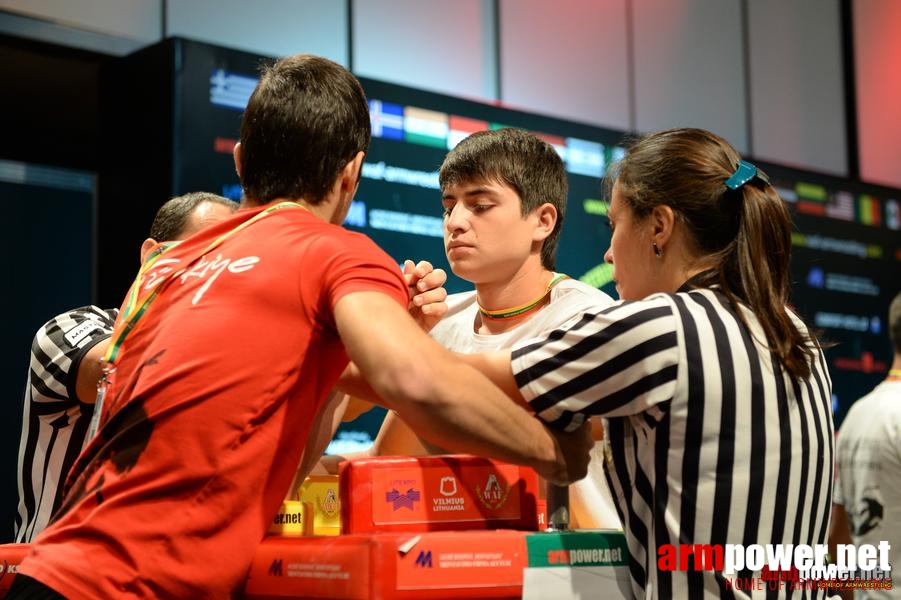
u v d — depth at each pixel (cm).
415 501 112
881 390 271
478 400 106
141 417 108
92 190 352
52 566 103
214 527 106
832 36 552
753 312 118
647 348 112
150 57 311
